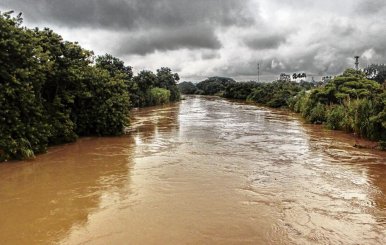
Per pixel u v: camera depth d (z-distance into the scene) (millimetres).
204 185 11992
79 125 22469
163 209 9789
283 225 8789
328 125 27328
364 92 29344
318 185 12102
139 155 16922
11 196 10938
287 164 15148
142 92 56688
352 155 17047
